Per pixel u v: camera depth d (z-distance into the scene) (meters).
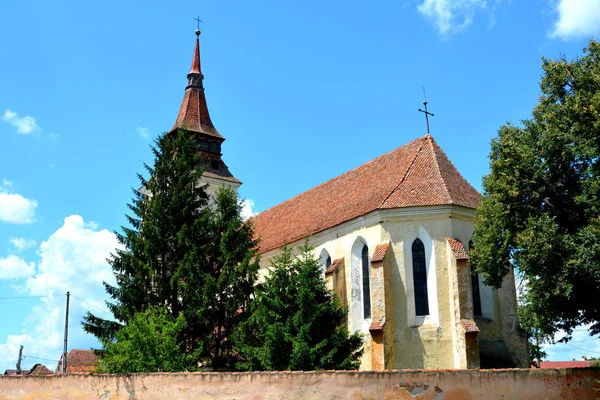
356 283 39.22
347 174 49.53
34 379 25.92
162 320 32.25
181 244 37.25
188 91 65.94
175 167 40.41
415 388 21.91
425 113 43.78
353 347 28.92
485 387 22.72
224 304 35.81
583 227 27.59
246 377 22.03
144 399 23.02
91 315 36.97
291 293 29.38
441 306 35.66
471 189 40.62
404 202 37.31
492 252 30.64
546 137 29.00
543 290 27.92
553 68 30.06
